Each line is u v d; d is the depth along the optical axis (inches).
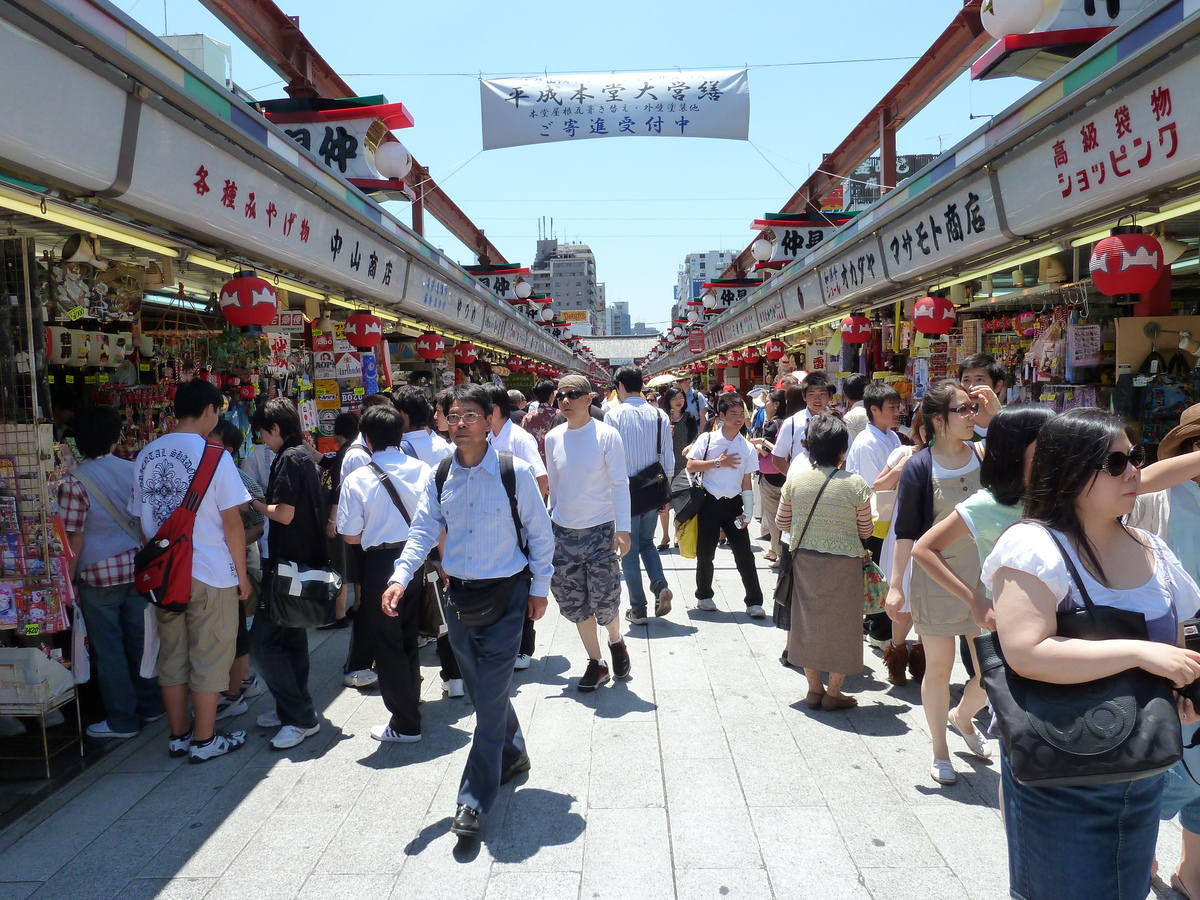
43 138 117.9
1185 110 132.1
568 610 177.6
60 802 134.6
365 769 144.9
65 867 115.4
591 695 175.6
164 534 142.1
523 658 191.6
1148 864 70.9
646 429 219.9
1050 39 204.7
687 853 114.7
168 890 109.5
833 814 124.4
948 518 104.3
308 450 157.1
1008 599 71.4
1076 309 255.8
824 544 161.2
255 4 283.3
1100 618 69.5
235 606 151.0
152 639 148.3
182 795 136.3
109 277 191.5
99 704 180.1
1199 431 99.0
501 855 115.4
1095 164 161.2
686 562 307.3
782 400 318.3
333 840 121.2
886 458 191.2
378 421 160.2
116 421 162.6
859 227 308.0
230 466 148.9
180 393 151.7
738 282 718.5
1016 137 182.4
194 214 164.7
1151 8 131.1
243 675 176.4
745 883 107.3
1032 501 74.9
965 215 223.1
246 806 132.0
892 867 110.3
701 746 149.2
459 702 177.3
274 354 255.0
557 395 174.4
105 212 151.5
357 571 159.8
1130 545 74.0
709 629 220.8
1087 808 69.1
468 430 125.0
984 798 128.4
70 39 118.9
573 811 127.1
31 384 138.6
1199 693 71.3
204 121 157.9
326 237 235.8
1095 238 192.4
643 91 367.2
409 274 326.3
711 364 954.7
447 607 128.6
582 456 175.3
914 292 316.5
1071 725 65.9
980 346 311.3
